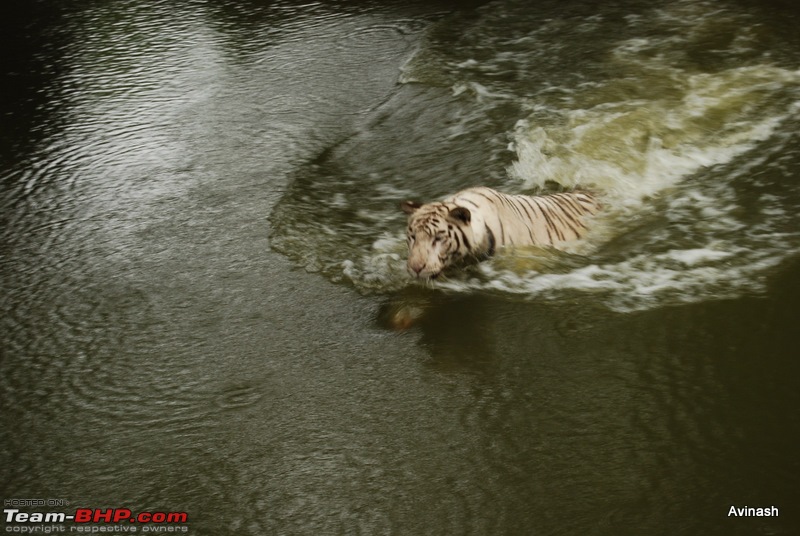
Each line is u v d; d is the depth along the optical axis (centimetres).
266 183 689
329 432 414
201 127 813
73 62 1055
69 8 1316
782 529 330
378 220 618
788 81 761
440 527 350
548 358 450
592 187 629
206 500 379
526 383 432
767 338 443
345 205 642
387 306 514
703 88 766
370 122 780
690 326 461
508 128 734
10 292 571
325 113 813
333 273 555
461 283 528
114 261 598
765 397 402
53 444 425
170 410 442
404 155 712
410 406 426
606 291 504
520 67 866
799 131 669
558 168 660
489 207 546
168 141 791
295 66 950
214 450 409
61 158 782
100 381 472
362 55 959
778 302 472
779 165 625
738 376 418
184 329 512
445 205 530
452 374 446
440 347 471
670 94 761
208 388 457
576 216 582
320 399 439
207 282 560
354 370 459
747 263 515
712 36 892
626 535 335
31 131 851
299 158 725
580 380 430
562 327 475
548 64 866
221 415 434
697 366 429
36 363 493
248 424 426
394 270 551
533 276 527
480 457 386
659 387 418
